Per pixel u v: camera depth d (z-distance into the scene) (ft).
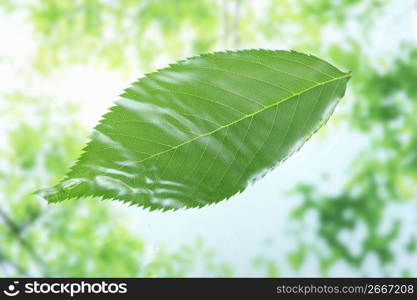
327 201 9.93
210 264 9.33
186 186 0.42
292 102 0.46
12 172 9.82
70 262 9.71
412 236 10.10
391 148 9.99
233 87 0.44
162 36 10.48
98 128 0.42
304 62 0.47
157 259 9.24
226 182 0.43
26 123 10.02
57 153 9.91
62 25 10.45
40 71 10.30
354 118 9.81
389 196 10.08
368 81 9.67
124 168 0.41
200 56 0.46
